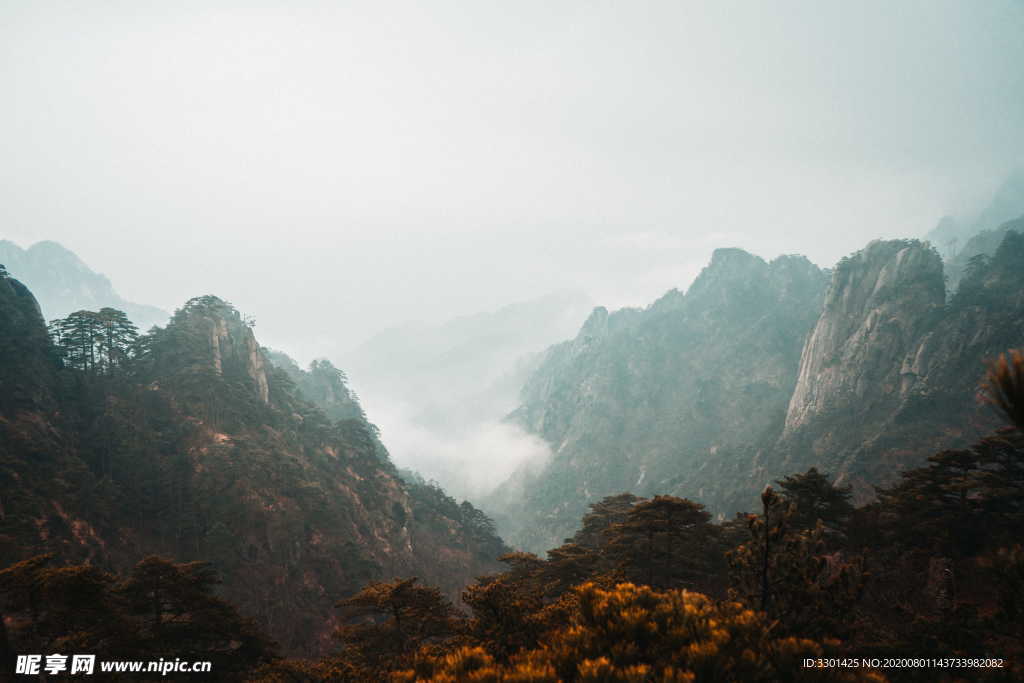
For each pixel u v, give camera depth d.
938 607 23.56
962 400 104.44
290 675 24.59
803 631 10.50
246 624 29.78
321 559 67.31
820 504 39.66
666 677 6.45
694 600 8.20
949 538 30.98
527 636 14.52
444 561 96.56
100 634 24.30
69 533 50.47
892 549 33.09
